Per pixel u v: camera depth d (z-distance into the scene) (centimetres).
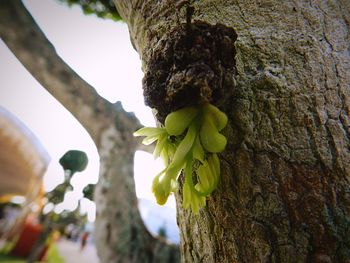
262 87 18
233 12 22
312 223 15
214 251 19
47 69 44
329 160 16
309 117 17
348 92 17
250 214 17
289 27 20
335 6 21
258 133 18
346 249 14
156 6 26
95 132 47
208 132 17
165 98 17
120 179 44
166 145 20
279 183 16
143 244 44
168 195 17
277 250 16
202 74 15
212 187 17
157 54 18
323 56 19
